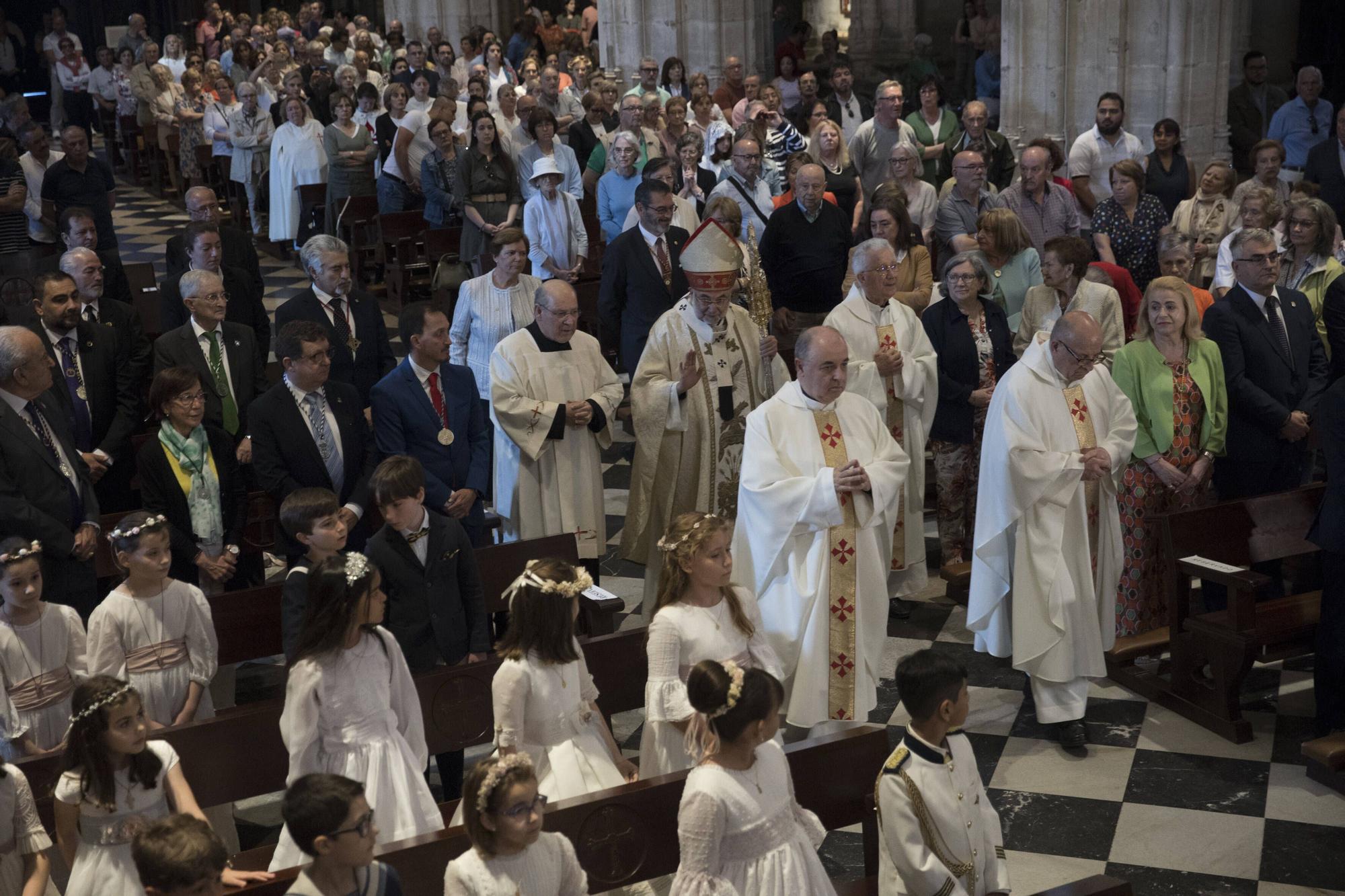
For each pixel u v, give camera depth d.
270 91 16.77
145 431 7.24
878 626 5.27
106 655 4.51
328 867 2.99
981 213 8.42
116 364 6.39
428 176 12.05
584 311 9.96
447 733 4.55
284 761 4.27
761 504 5.17
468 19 21.23
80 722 3.60
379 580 4.05
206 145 16.80
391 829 3.83
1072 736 5.39
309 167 14.16
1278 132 11.42
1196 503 6.36
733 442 6.33
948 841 3.47
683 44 15.54
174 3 29.12
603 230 9.95
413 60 16.56
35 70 28.89
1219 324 6.29
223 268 7.40
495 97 17.81
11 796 3.74
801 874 3.42
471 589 4.81
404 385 5.86
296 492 4.60
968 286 6.57
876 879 4.05
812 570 5.15
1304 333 6.41
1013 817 4.93
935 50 20.42
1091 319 5.45
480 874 3.17
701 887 3.35
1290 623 5.48
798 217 7.84
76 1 29.36
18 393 5.29
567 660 4.01
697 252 6.10
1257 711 5.69
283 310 6.79
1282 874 4.51
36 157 11.66
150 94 18.20
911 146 9.38
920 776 3.46
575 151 12.76
